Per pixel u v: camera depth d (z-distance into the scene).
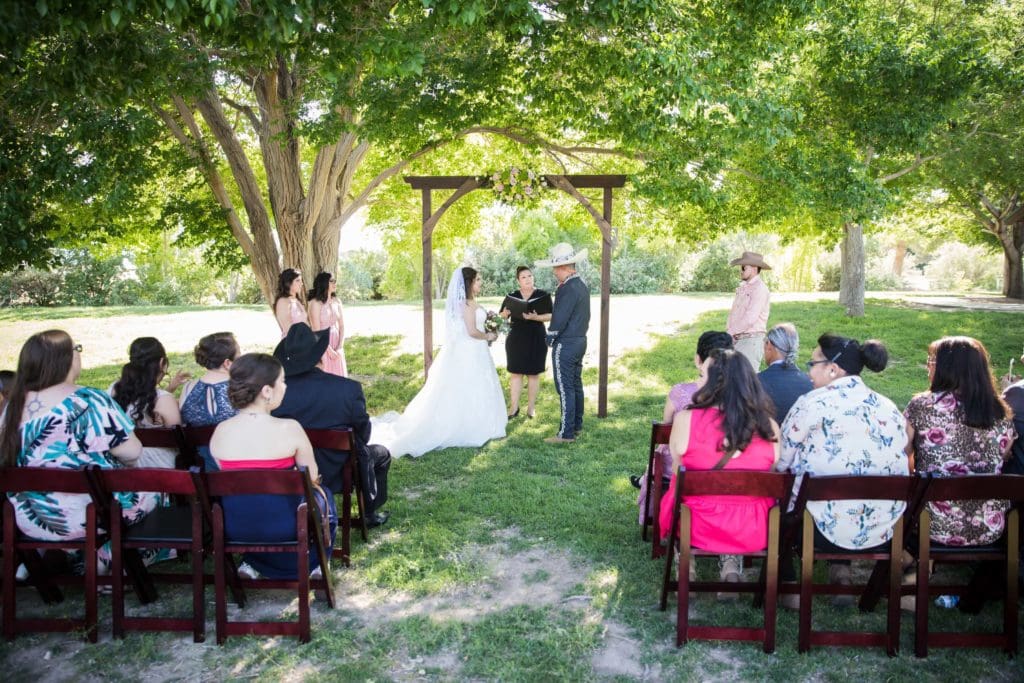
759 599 3.81
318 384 4.30
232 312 18.66
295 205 9.26
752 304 7.47
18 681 3.18
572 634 3.55
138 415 4.27
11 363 11.81
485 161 11.40
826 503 3.42
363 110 8.38
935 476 3.21
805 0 7.08
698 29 6.99
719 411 3.55
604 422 7.66
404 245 13.09
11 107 6.13
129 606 3.85
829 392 3.64
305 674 3.24
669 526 3.96
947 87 8.55
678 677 3.22
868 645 3.38
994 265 32.88
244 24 4.40
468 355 6.83
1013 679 3.22
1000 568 3.60
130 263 26.89
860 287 15.91
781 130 7.34
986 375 3.61
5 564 3.48
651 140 7.29
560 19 6.66
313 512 3.52
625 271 27.20
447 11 4.85
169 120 8.86
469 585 4.07
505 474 5.96
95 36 4.87
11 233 6.09
